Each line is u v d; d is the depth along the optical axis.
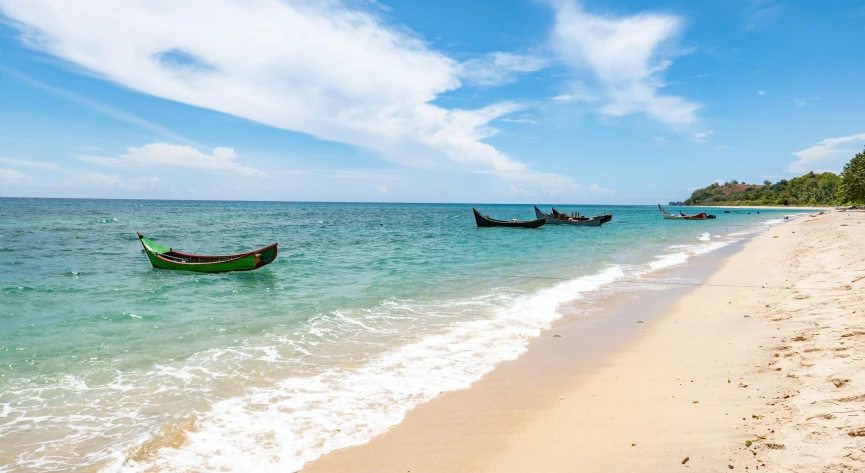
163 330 10.12
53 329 10.18
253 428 5.68
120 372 7.59
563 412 5.88
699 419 5.18
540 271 18.67
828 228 33.28
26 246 27.45
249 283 16.36
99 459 5.00
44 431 5.62
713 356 7.47
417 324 10.62
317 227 51.38
